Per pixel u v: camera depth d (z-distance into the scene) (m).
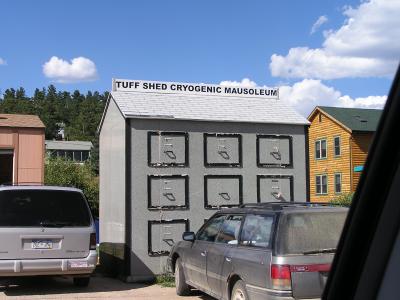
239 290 6.39
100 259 12.54
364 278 1.48
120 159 11.14
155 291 9.38
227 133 11.41
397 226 1.40
